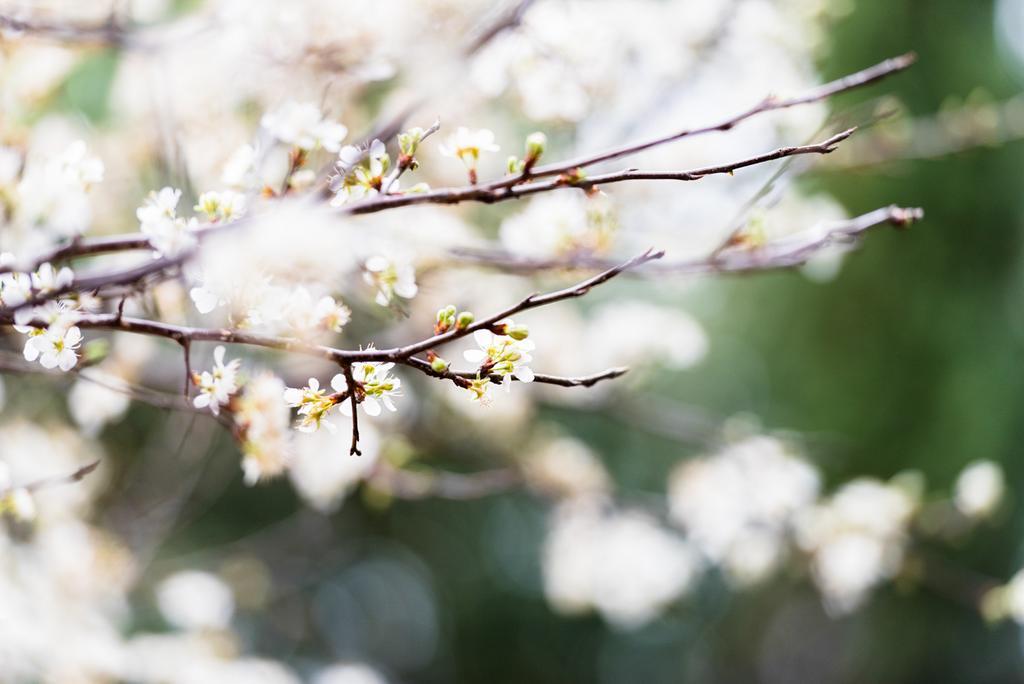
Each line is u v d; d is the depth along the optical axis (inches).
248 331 44.6
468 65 72.0
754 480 130.3
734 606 347.9
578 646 392.8
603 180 43.4
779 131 99.0
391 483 111.4
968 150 129.6
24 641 96.4
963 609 284.7
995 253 245.1
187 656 121.1
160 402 61.3
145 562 130.2
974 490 126.0
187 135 92.0
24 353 44.2
